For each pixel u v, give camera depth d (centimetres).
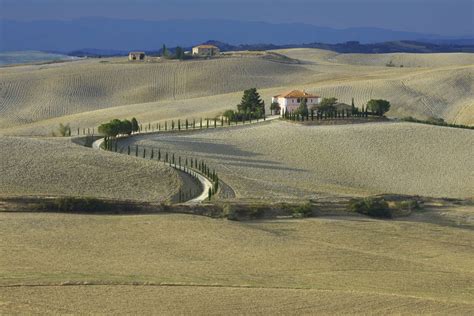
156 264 12419
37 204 15888
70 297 10194
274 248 14238
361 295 10981
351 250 14762
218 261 12950
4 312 9419
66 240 13525
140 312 9731
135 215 16050
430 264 14212
